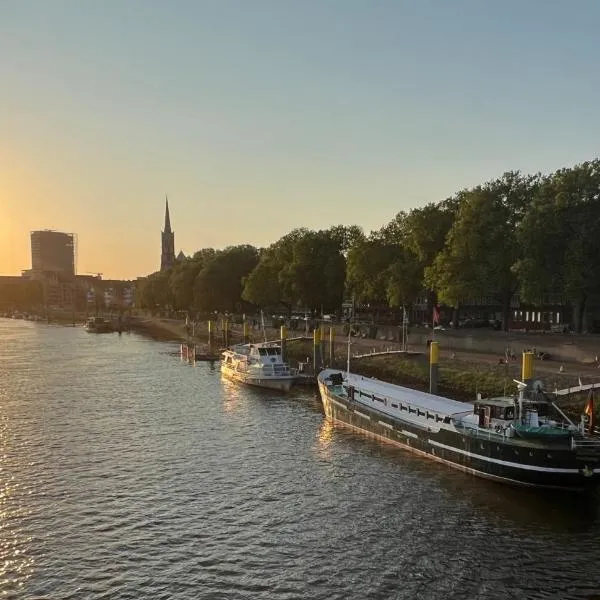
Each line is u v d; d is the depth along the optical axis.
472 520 31.45
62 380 84.38
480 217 81.38
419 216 92.75
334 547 28.36
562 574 25.88
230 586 24.81
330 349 86.31
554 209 71.56
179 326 187.12
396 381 69.31
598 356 60.50
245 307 177.38
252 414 59.09
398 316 131.00
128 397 69.56
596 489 34.50
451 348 80.19
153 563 26.83
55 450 45.34
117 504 33.94
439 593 24.28
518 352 69.69
